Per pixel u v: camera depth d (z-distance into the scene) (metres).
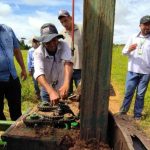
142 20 2.54
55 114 1.18
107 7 0.99
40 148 1.03
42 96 1.89
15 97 1.94
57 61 1.53
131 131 1.02
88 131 1.06
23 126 1.12
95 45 1.01
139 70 2.60
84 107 1.05
